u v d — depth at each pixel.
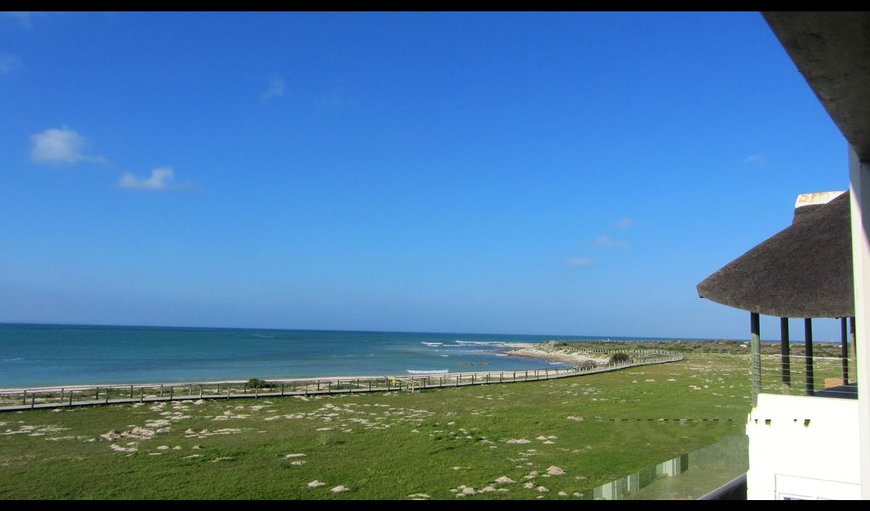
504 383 46.41
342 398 37.47
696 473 11.84
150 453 21.64
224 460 20.72
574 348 120.50
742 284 9.95
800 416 8.76
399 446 23.38
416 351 122.12
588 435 25.88
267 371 68.12
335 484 17.95
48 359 82.56
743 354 87.81
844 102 4.31
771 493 8.87
